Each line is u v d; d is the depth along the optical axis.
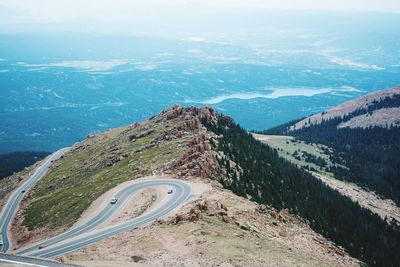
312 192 187.38
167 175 162.25
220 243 86.44
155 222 106.94
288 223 129.25
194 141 186.88
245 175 157.38
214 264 76.88
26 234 163.38
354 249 150.25
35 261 77.38
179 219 99.50
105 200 148.00
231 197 132.62
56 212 169.88
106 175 195.38
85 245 106.69
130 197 146.12
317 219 155.38
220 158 166.50
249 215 117.31
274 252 89.50
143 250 84.25
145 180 161.12
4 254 80.38
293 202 158.88
